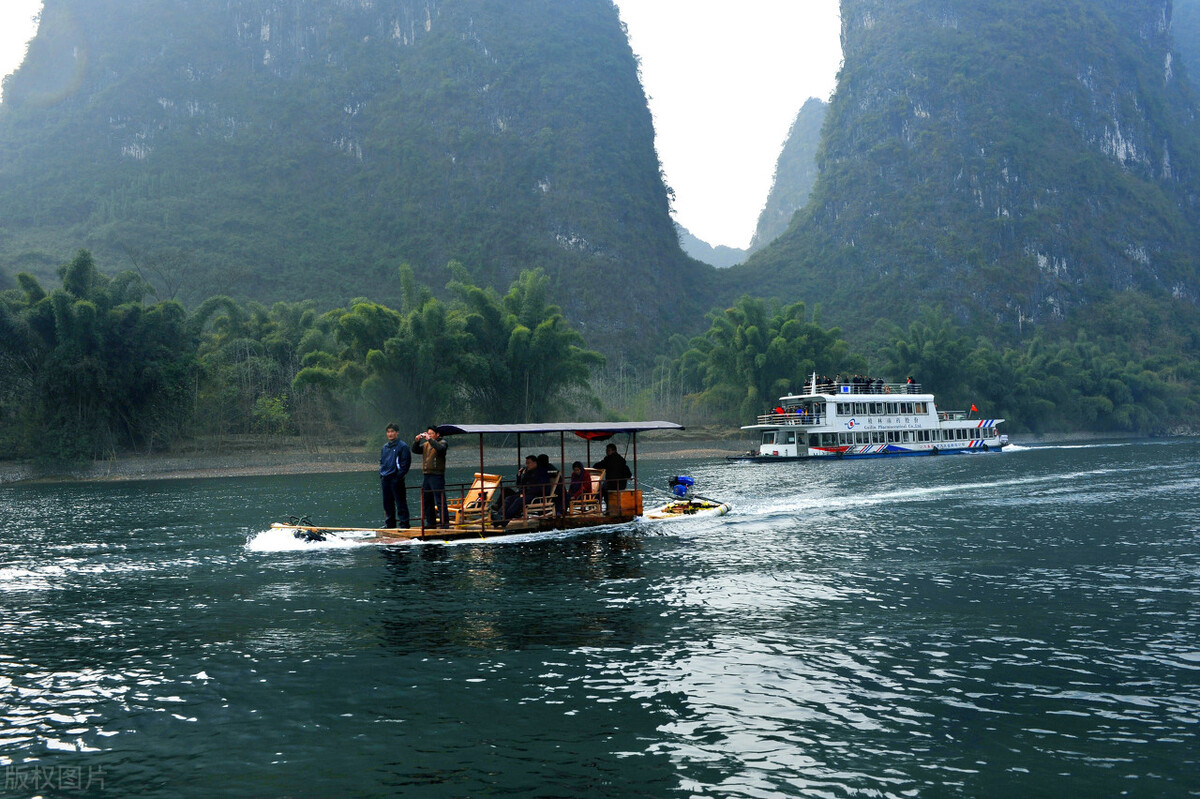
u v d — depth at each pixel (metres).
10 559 17.17
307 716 7.61
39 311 50.75
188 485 42.69
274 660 9.38
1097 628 10.43
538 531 19.38
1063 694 7.95
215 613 11.78
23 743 7.05
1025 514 23.06
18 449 51.41
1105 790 5.98
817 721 7.31
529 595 12.73
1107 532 19.27
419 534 18.31
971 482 34.94
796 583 13.47
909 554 16.39
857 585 13.27
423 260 194.38
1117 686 8.18
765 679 8.46
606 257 198.62
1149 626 10.52
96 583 14.30
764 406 85.75
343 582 13.96
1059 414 111.50
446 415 64.00
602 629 10.59
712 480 39.06
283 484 41.84
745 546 17.64
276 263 180.88
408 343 60.72
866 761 6.48
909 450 61.28
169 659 9.47
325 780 6.28
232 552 17.59
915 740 6.87
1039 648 9.54
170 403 56.53
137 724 7.46
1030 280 196.75
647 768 6.39
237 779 6.31
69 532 22.05
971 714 7.46
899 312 197.12
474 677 8.66
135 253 159.00
